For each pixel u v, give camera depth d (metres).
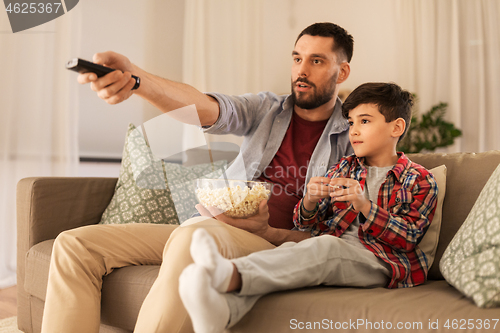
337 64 1.30
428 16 3.72
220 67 3.37
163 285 0.79
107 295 1.00
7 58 2.13
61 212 1.35
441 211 1.05
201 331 0.65
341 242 0.85
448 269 0.83
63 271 0.92
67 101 2.35
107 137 2.62
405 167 1.04
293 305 0.72
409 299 0.73
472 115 3.62
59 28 2.33
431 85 3.71
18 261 1.31
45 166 2.28
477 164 1.07
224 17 3.41
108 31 2.66
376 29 4.05
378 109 1.06
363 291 0.80
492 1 3.55
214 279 0.65
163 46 3.00
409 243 0.92
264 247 0.98
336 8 4.25
